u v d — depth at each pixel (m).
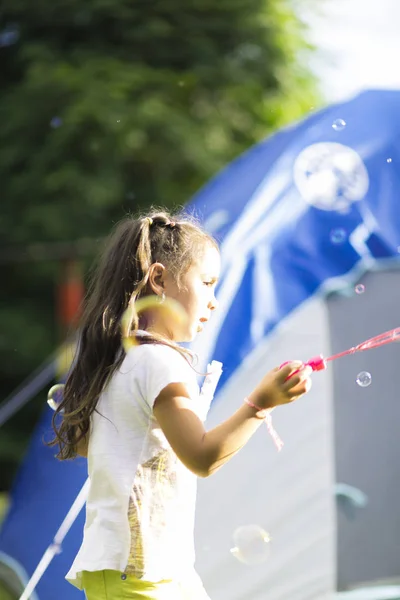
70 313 7.04
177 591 1.60
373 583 2.88
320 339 3.01
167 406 1.55
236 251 3.01
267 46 8.77
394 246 3.10
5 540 3.12
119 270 1.72
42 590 2.84
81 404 1.67
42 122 8.08
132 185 8.10
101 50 8.49
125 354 1.66
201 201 3.47
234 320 2.91
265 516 2.87
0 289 8.51
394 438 2.99
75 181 7.77
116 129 7.68
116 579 1.58
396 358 3.05
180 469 1.62
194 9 8.62
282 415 2.96
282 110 8.82
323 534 2.88
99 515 1.61
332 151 3.18
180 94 8.35
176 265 1.69
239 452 2.91
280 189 3.15
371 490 2.94
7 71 8.78
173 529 1.61
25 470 3.29
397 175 3.18
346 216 3.10
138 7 8.57
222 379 2.84
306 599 2.83
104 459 1.62
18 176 8.12
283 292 2.99
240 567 2.81
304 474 2.92
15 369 8.12
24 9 8.55
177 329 1.69
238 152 8.48
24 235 7.97
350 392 3.00
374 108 3.33
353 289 3.06
